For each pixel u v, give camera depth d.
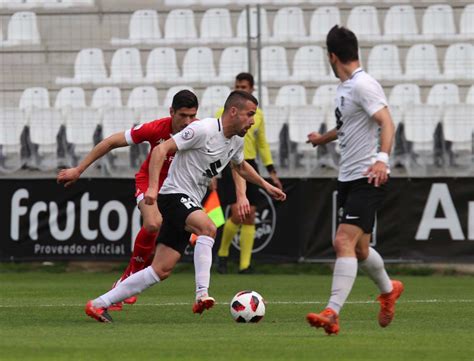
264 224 50.12
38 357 18.64
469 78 58.09
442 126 54.66
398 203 49.94
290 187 50.09
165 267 26.31
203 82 58.44
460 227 49.72
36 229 50.81
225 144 26.28
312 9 59.88
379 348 20.22
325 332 22.98
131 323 26.62
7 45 58.62
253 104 25.95
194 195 26.77
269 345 20.72
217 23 59.78
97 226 50.56
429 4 59.16
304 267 50.16
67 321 27.12
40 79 58.62
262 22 59.31
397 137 54.53
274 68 58.78
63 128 55.56
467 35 58.56
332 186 50.00
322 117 55.59
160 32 59.59
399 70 58.38
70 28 59.06
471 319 28.28
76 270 51.25
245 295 26.92
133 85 58.56
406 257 49.94
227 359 18.34
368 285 43.53
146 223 28.11
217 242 50.91
